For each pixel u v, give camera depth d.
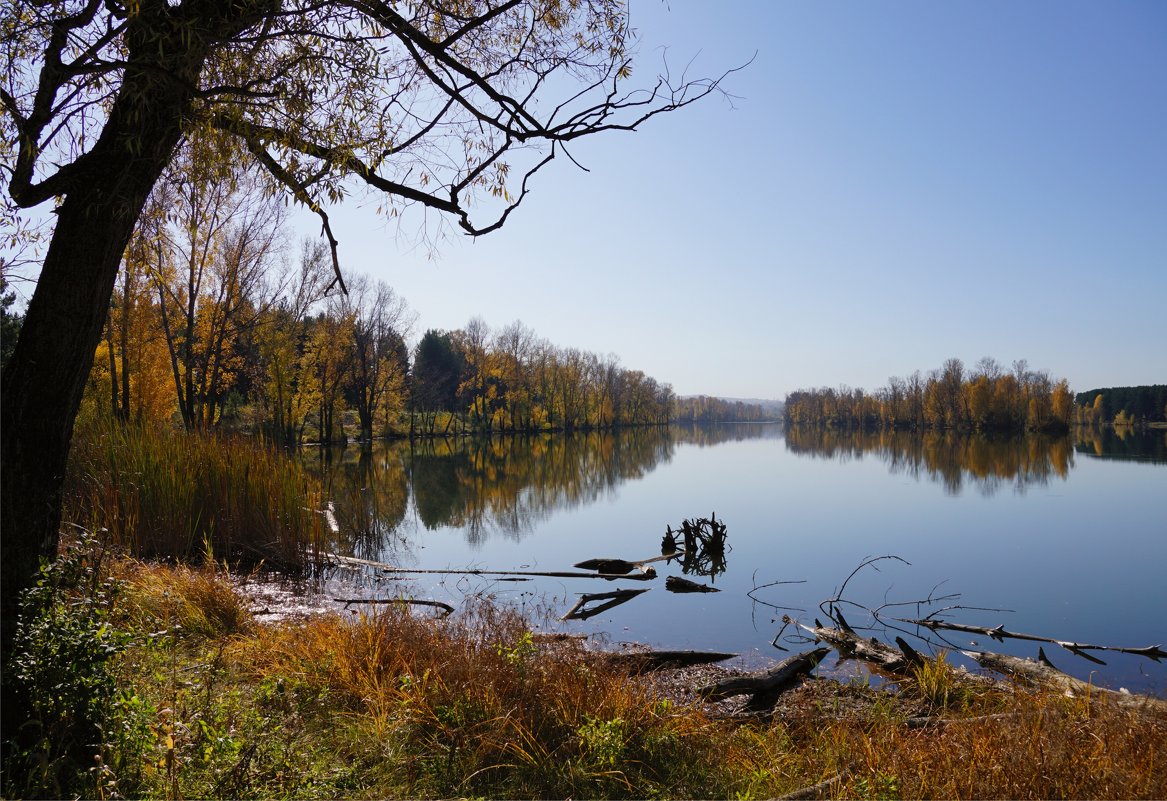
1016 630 9.48
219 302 23.41
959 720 4.93
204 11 3.62
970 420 92.88
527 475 31.77
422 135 4.34
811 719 5.59
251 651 5.71
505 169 4.55
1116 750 4.14
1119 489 26.98
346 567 12.08
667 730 4.76
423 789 3.89
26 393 3.58
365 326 46.06
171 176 4.37
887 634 9.23
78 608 3.61
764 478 32.44
